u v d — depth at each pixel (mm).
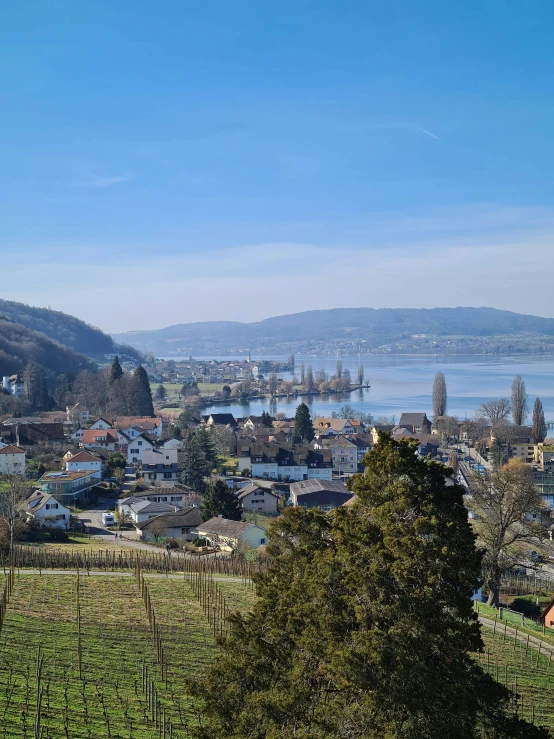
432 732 24234
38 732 31156
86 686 39062
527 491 63562
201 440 147375
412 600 25219
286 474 144500
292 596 29234
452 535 26906
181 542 90938
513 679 45688
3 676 38875
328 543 32562
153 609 55312
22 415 187625
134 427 175125
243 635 29859
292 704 26328
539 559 69875
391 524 26984
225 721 27641
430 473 28969
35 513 93125
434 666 25750
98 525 100125
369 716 24406
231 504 97062
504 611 62188
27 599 55844
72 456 123625
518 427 174750
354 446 164875
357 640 25469
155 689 38406
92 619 51812
